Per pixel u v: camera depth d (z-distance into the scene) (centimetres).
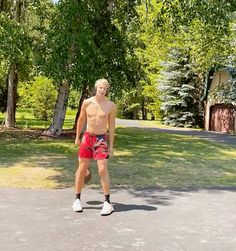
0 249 452
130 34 1984
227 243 492
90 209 632
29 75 2297
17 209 625
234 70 3027
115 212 618
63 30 1563
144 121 4069
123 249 460
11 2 2158
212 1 1548
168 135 2380
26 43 1596
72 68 1572
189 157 1404
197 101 3547
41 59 1617
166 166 1155
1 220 563
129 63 1969
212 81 3328
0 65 2012
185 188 839
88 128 625
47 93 3612
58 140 1741
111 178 922
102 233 514
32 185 817
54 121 1847
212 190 823
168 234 520
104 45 1778
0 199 692
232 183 920
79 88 1727
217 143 2011
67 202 679
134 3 1884
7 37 1498
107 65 1759
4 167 1015
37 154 1305
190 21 1694
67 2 1555
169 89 3531
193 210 647
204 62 2902
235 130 3062
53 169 1007
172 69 3569
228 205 690
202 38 2352
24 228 529
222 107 3241
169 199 723
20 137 1803
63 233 511
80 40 1554
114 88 1900
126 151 1486
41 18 1898
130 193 767
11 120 2305
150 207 657
